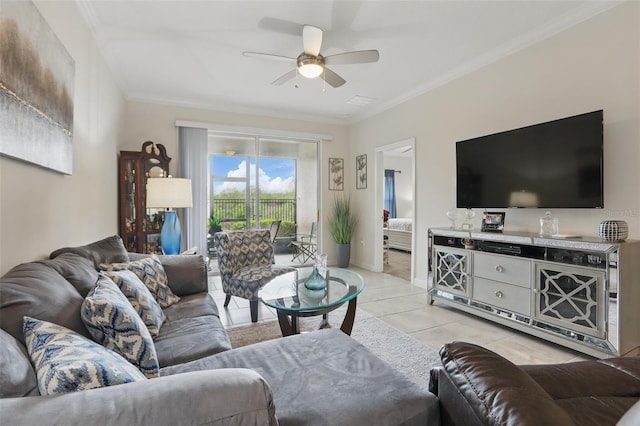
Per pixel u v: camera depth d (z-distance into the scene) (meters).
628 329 2.08
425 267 4.14
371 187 5.24
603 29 2.40
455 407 0.94
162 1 2.35
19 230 1.47
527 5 2.43
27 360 0.79
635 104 2.25
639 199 2.24
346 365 1.28
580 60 2.54
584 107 2.52
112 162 3.48
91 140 2.66
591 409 0.95
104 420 0.62
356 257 5.67
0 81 1.24
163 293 2.11
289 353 1.38
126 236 3.79
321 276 2.56
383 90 4.22
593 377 1.09
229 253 3.20
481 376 0.87
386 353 2.32
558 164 2.55
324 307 2.07
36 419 0.59
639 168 2.23
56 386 0.70
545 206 2.65
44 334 0.88
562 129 2.53
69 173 2.03
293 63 2.78
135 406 0.66
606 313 2.09
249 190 5.23
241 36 2.86
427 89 4.04
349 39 2.91
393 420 1.00
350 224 5.57
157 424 0.65
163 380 0.74
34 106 1.52
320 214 5.68
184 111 4.64
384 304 3.48
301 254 5.63
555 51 2.71
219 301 3.62
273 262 3.55
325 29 2.75
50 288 1.13
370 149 5.25
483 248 2.97
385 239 5.92
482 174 3.17
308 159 5.69
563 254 2.51
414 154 4.28
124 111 4.19
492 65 3.24
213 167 4.99
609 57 2.37
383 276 4.81
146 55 3.19
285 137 5.40
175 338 1.61
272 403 0.78
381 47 3.06
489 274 2.86
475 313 2.98
